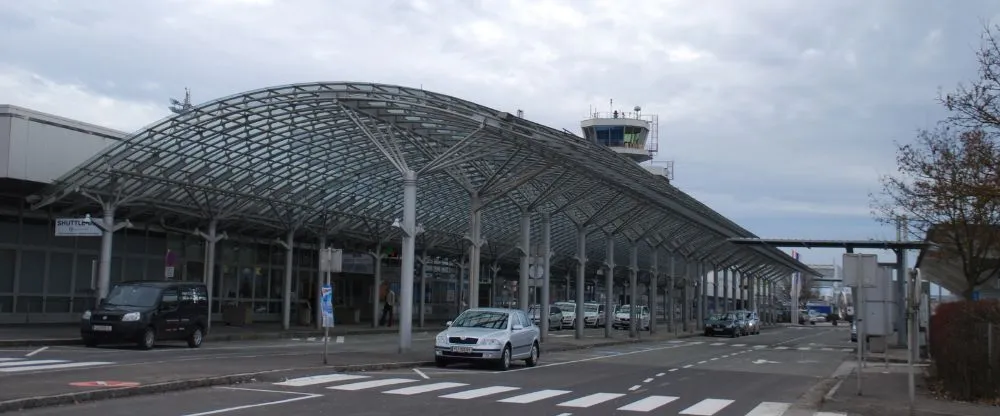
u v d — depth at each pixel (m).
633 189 34.41
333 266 21.00
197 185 31.81
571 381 19.97
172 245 37.44
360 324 47.34
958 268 36.78
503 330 22.88
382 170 36.88
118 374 16.14
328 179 37.00
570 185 34.59
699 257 60.88
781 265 72.25
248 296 42.03
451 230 49.12
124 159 28.47
